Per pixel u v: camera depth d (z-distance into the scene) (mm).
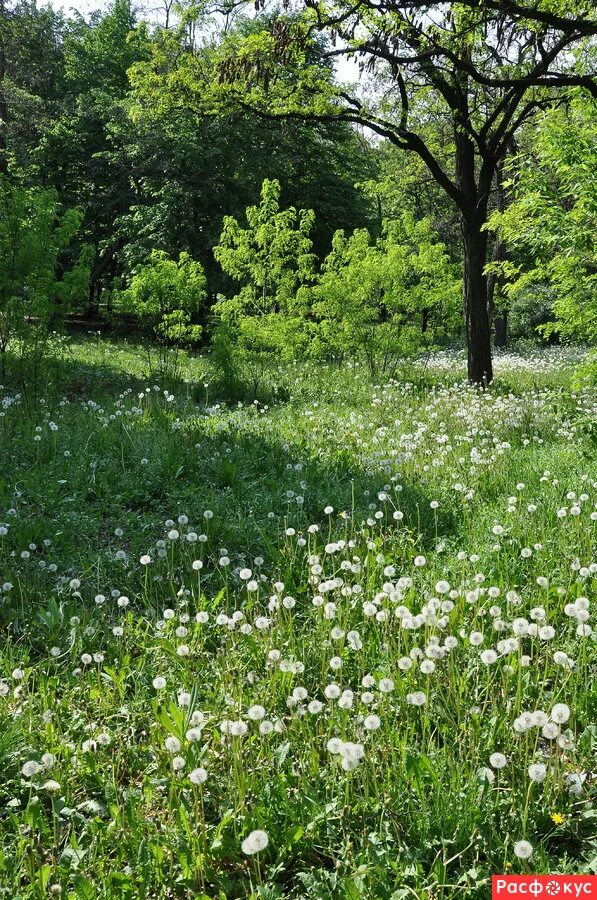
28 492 6867
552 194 8750
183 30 15188
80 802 3211
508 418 10695
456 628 4168
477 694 3684
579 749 3334
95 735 3586
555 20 9664
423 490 7188
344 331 16938
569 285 8883
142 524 6488
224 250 16578
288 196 30141
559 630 4391
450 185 15227
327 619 4406
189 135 27391
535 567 5160
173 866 2766
